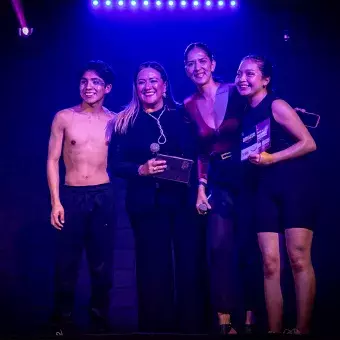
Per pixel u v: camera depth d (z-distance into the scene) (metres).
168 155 4.99
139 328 4.98
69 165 5.19
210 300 5.00
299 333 4.48
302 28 6.39
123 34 6.45
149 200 4.97
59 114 5.25
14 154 6.30
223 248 4.91
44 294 6.02
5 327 5.87
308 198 4.62
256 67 4.85
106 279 5.12
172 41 6.45
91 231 5.14
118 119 5.15
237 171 4.97
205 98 5.15
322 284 6.06
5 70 6.37
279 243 5.05
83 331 5.20
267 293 4.66
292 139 4.75
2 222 6.15
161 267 4.96
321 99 6.38
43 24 6.39
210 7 6.40
